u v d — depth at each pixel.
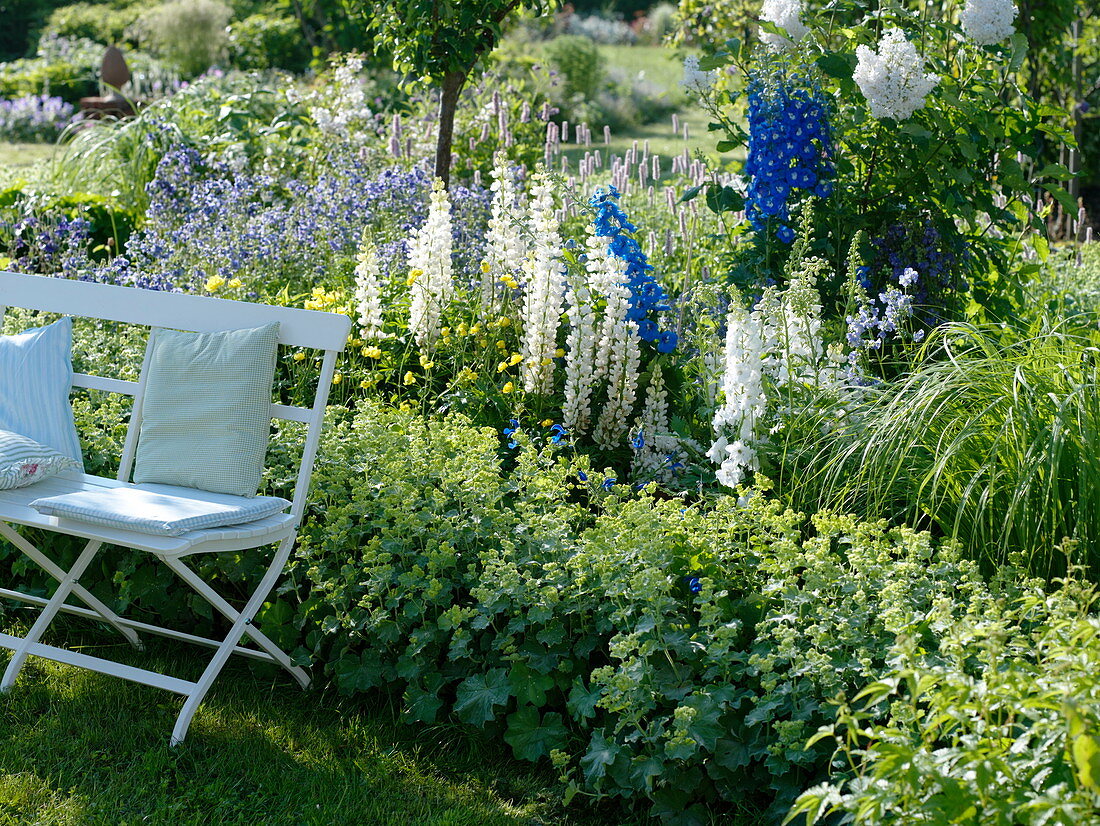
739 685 2.62
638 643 2.52
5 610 3.50
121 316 3.28
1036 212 5.00
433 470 3.20
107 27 20.92
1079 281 6.00
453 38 5.95
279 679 3.15
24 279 3.43
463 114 7.87
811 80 4.62
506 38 18.14
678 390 4.12
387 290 4.53
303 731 2.88
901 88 4.35
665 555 2.72
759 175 4.55
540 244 3.86
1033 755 1.79
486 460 3.20
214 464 3.00
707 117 17.28
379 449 3.35
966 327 3.48
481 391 3.99
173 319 3.22
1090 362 3.46
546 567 2.75
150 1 21.16
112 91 13.15
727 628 2.49
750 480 3.34
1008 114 4.84
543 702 2.70
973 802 1.73
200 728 2.87
